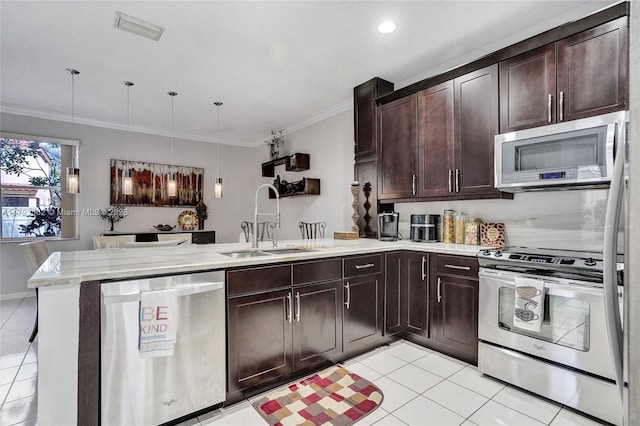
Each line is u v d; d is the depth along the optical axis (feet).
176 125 17.46
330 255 8.02
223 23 8.10
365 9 7.61
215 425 5.95
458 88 9.15
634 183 2.03
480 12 7.80
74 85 11.96
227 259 6.63
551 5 7.57
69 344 4.99
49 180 15.64
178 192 19.10
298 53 9.67
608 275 2.71
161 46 9.20
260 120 16.53
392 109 10.97
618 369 2.64
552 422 5.99
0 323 11.41
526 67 7.76
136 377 5.43
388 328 9.36
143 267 5.68
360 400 6.70
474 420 6.06
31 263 9.10
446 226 10.16
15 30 8.36
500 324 7.34
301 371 7.67
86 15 7.75
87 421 5.09
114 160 17.08
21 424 6.02
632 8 2.06
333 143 14.96
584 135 6.63
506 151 7.84
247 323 6.65
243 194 21.71
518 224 8.83
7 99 13.46
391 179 11.02
